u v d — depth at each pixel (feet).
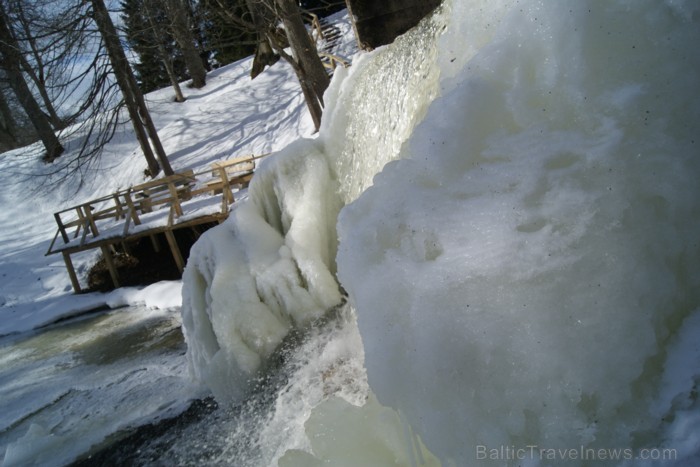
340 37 65.57
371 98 16.81
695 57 7.06
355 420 10.05
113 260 46.55
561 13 7.48
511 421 6.44
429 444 7.29
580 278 6.41
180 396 18.34
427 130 8.38
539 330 6.36
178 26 51.90
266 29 43.75
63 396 23.26
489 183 7.48
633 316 6.31
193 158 67.26
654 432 6.07
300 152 18.45
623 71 7.22
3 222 71.31
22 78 67.92
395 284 7.66
